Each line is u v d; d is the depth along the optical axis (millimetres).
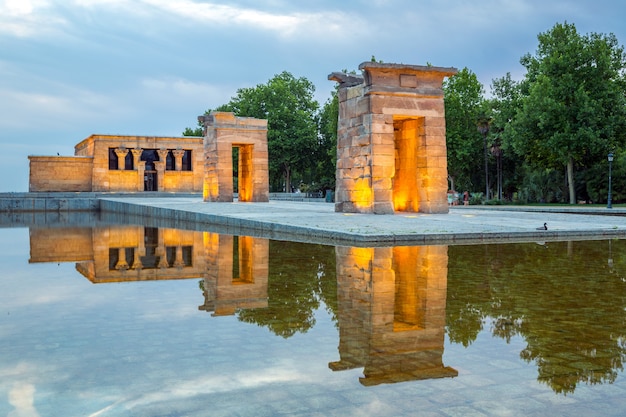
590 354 4852
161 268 11062
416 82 27031
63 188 64125
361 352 4941
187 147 68000
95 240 18109
